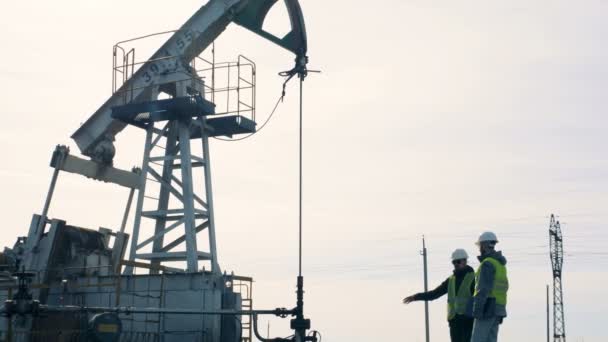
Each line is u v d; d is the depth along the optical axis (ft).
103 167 112.78
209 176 116.06
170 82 113.60
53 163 108.17
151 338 96.32
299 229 73.97
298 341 73.31
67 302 102.22
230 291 101.40
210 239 114.52
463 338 49.21
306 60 86.17
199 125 115.44
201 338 95.35
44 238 106.01
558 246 320.50
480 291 44.14
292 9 109.70
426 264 246.47
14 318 92.84
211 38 115.34
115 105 117.08
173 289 97.91
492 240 45.65
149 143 115.03
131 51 116.06
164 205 117.08
